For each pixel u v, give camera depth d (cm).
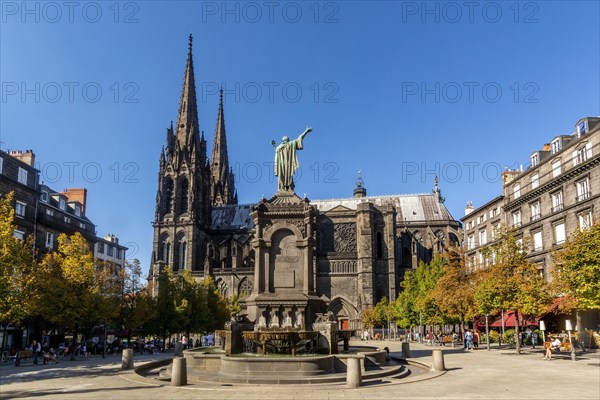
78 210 9556
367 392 2184
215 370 2867
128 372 3173
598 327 5444
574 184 5928
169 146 13488
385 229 12425
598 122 5959
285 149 3656
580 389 2275
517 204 7312
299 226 3388
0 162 6550
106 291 5934
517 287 4806
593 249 3606
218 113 17200
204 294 8638
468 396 2067
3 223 4444
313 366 2538
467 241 9381
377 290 12144
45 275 5284
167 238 13025
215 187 16412
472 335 5694
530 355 4519
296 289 3291
